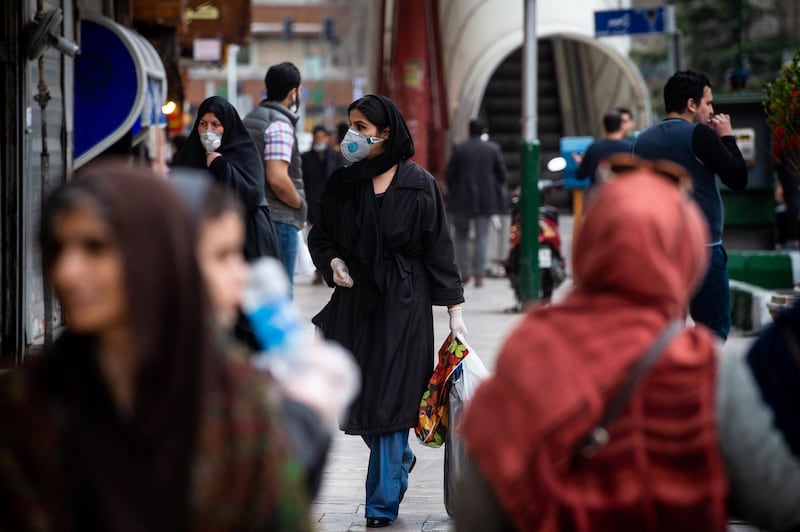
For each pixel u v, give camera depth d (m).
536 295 38.00
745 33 104.12
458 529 7.50
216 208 6.13
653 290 7.33
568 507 7.07
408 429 16.08
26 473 5.60
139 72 32.84
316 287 47.47
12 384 5.71
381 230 15.92
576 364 7.20
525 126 38.25
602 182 7.81
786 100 21.67
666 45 95.75
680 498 7.15
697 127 18.16
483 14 65.62
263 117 20.22
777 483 7.56
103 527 5.57
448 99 68.62
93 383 5.69
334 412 6.57
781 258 36.50
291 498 5.82
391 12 68.69
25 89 26.23
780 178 40.91
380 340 15.86
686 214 7.46
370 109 15.82
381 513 15.71
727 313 18.67
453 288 16.06
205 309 5.57
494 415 7.30
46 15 26.28
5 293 26.14
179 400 5.53
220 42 65.12
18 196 26.23
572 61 69.88
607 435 7.15
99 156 36.25
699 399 7.27
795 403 7.60
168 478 5.57
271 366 6.56
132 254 5.42
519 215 39.28
